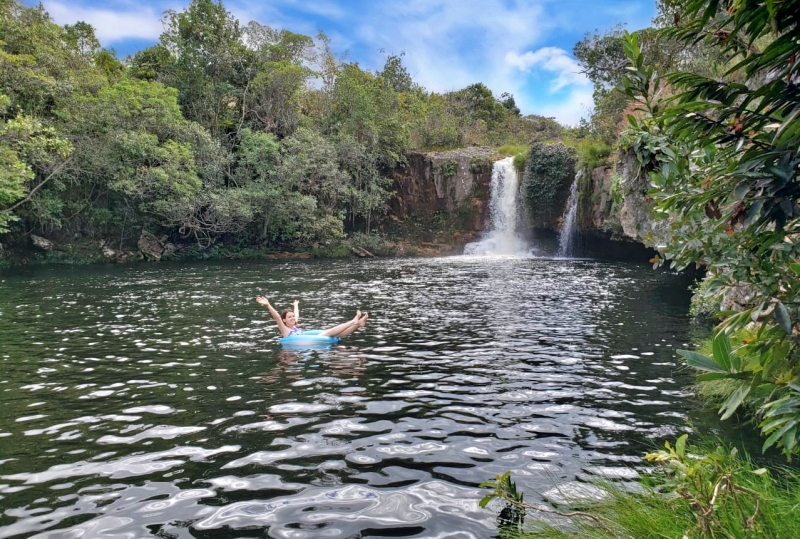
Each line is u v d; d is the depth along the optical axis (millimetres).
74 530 3037
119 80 29234
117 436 4480
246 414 5020
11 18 24516
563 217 29391
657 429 4660
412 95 43344
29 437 4461
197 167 28156
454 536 2984
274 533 3021
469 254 32812
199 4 32438
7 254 24219
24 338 8531
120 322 10023
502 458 4074
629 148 8492
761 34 1688
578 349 7750
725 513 2277
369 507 3322
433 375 6367
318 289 15391
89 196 27109
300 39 36844
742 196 1670
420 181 34469
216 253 29406
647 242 3484
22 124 17422
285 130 34219
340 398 5504
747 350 1927
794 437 1701
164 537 2975
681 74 1831
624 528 2633
